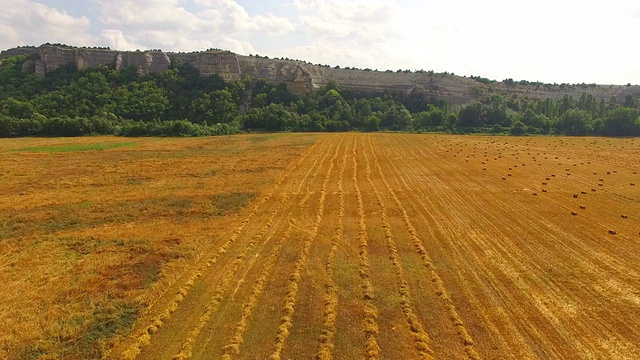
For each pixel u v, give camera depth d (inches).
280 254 817.5
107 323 573.3
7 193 1363.2
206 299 639.8
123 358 495.5
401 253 814.5
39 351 515.8
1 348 518.9
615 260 764.0
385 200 1229.7
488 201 1194.6
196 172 1700.3
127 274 729.0
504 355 494.6
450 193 1299.2
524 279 691.4
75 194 1336.1
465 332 540.7
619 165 1820.9
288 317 579.8
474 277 701.9
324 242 884.6
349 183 1485.0
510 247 835.4
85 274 727.7
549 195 1252.5
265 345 518.6
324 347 510.6
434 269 735.1
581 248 825.5
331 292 655.1
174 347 520.4
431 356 494.0
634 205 1131.3
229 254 820.0
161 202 1219.9
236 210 1135.0
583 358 486.3
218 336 540.4
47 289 675.4
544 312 587.5
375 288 668.7
